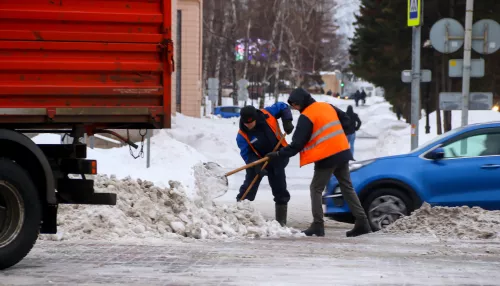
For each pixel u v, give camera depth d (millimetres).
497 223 14570
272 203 21688
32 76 9930
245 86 68938
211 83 61312
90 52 10141
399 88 62531
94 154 22969
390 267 10430
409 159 16141
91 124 10570
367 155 41719
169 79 10398
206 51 99938
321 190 15172
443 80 51625
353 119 33062
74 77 10086
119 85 10227
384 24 56094
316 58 135250
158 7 10352
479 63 23984
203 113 94500
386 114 101875
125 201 14094
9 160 9883
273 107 16641
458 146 16062
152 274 9531
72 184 10531
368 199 16094
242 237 14180
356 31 71062
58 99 10023
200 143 40406
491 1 49812
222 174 15891
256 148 16453
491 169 15781
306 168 36312
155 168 24078
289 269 10109
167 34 10352
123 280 9102
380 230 15367
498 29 23969
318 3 114062
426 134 46000
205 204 15469
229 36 99062
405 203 16047
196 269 9969
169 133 40781
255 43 108062
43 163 10031
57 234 12625
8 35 9852
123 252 11391
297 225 17906
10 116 9867
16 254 9875
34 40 9938
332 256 11523
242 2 103625
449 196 15891
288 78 137375
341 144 15016
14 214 9906
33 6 9945
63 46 10039
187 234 13742
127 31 10258
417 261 11070
